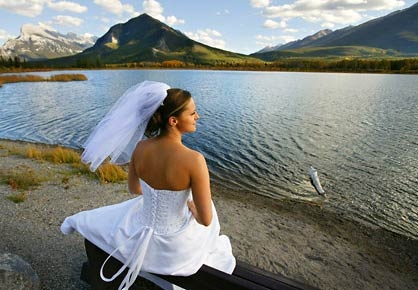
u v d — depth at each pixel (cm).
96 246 249
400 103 3378
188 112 181
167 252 204
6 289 294
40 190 787
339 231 782
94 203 739
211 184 1122
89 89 4497
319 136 1925
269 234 714
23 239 491
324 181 1182
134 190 221
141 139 219
